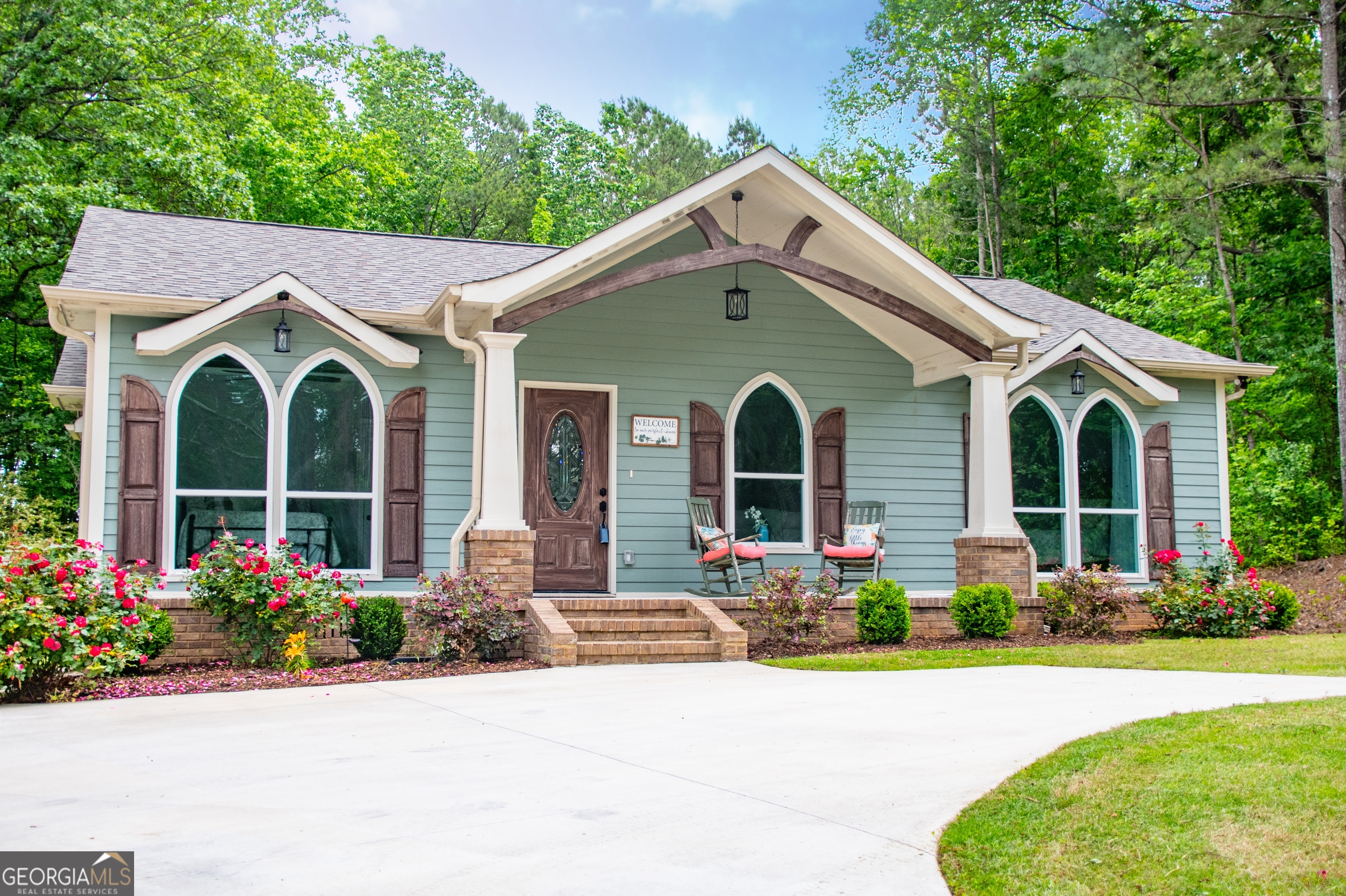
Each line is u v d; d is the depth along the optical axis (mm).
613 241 10867
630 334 13031
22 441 19234
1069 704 7270
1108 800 4609
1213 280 25969
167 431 10898
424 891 3576
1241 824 4242
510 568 10492
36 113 18984
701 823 4398
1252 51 21703
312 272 12758
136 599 9047
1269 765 5148
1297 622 13633
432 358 12070
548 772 5316
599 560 12836
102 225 13125
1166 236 26328
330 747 5988
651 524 12938
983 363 12438
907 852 4043
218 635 10023
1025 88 29203
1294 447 21953
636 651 10023
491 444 10602
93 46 18391
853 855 3992
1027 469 14211
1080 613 12055
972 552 12352
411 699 7844
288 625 9531
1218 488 14938
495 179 34094
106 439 10727
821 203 11539
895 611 11203
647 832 4266
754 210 12391
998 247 31438
